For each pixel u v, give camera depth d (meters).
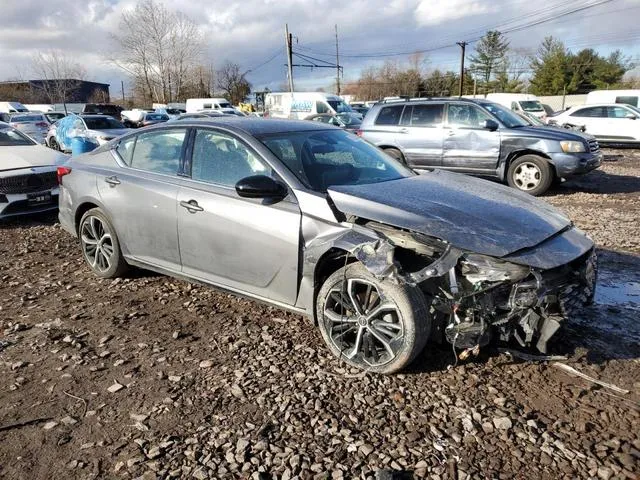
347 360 3.52
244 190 3.64
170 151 4.63
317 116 20.81
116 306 4.64
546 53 64.50
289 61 39.88
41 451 2.77
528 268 3.13
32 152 8.62
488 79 72.62
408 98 12.27
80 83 62.84
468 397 3.16
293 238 3.68
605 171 13.66
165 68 58.56
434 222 3.29
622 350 3.71
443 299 3.20
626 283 5.05
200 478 2.55
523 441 2.78
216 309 4.53
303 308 3.78
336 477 2.55
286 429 2.90
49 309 4.60
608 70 61.56
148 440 2.83
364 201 3.51
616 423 2.92
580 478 2.52
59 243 6.83
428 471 2.57
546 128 10.33
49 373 3.53
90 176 5.16
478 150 10.37
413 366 3.51
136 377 3.46
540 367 3.48
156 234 4.58
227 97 67.81
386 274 3.17
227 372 3.50
